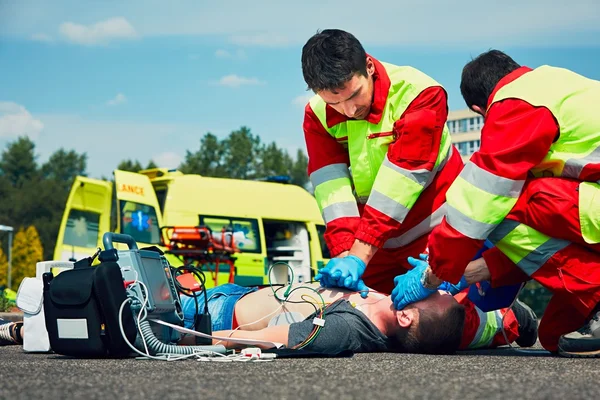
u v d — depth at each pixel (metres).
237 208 13.91
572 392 2.39
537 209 3.57
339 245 4.54
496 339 4.86
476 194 3.56
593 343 3.79
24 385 2.52
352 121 4.46
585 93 3.57
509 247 3.76
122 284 3.51
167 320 3.76
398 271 4.99
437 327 3.96
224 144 77.88
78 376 2.78
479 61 3.91
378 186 4.30
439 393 2.35
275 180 15.38
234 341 3.73
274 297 4.38
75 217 13.77
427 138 4.23
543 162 3.61
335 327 3.88
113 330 3.47
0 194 84.75
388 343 4.07
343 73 4.01
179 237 12.37
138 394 2.32
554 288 3.69
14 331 4.66
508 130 3.52
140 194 12.95
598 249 3.57
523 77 3.62
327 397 2.27
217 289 4.64
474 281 4.04
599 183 3.56
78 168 99.06
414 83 4.29
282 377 2.75
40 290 4.20
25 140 92.25
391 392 2.37
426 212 4.64
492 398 2.25
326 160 4.75
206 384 2.54
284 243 14.88
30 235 58.56
